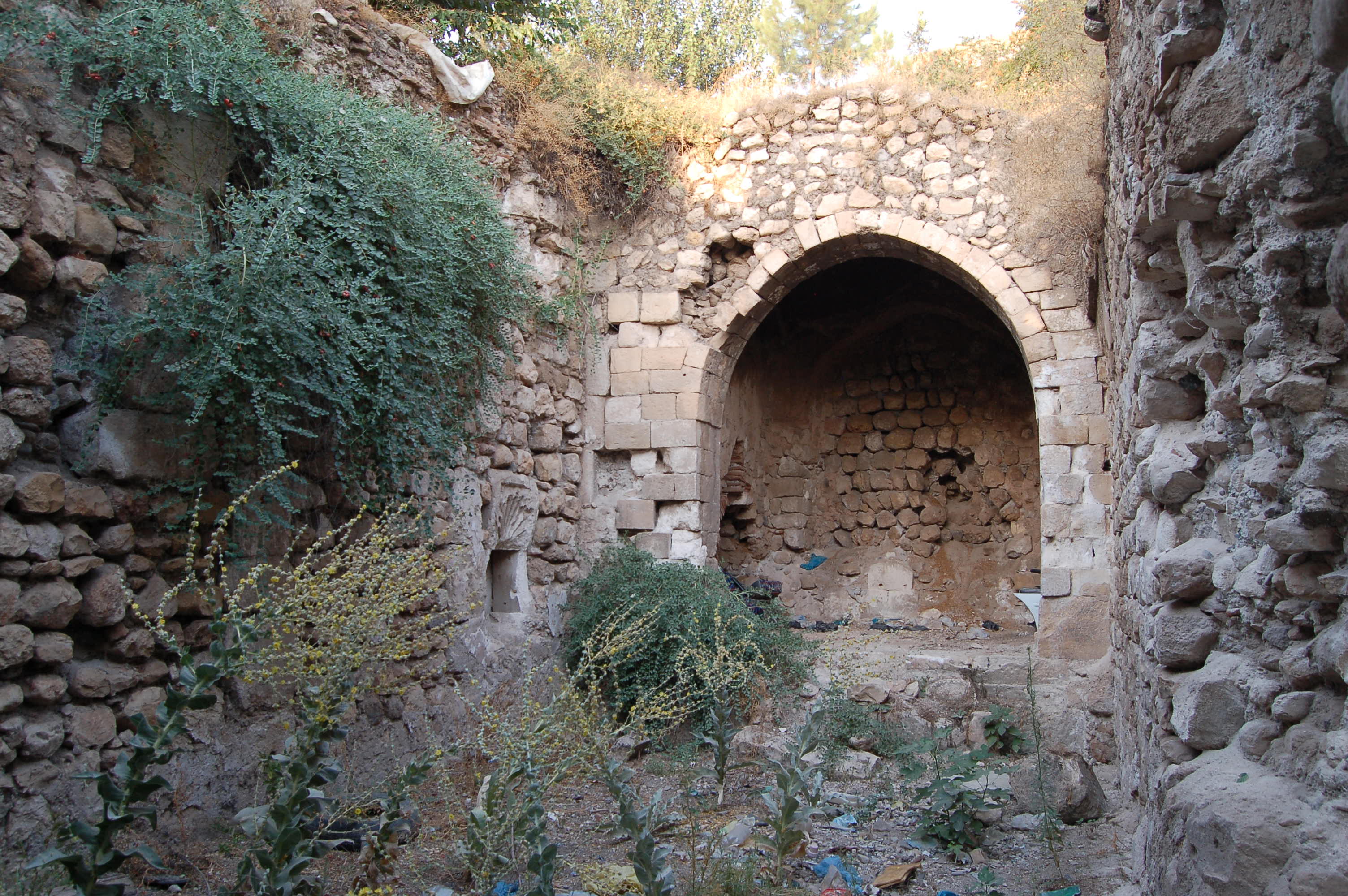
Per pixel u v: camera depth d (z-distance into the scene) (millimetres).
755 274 7777
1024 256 7230
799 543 11000
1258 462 2537
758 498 10594
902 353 11227
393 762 4992
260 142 4387
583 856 4098
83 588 3549
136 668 3783
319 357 4027
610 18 15305
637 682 6188
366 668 3785
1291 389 2266
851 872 4027
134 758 2482
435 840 3893
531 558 7070
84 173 3762
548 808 4391
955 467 11000
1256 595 2508
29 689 3316
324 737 2863
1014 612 10328
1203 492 3131
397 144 4906
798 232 7703
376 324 4375
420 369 4723
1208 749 2617
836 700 5098
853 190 7637
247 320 3809
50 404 3535
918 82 7773
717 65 15273
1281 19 2207
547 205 7387
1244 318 2650
